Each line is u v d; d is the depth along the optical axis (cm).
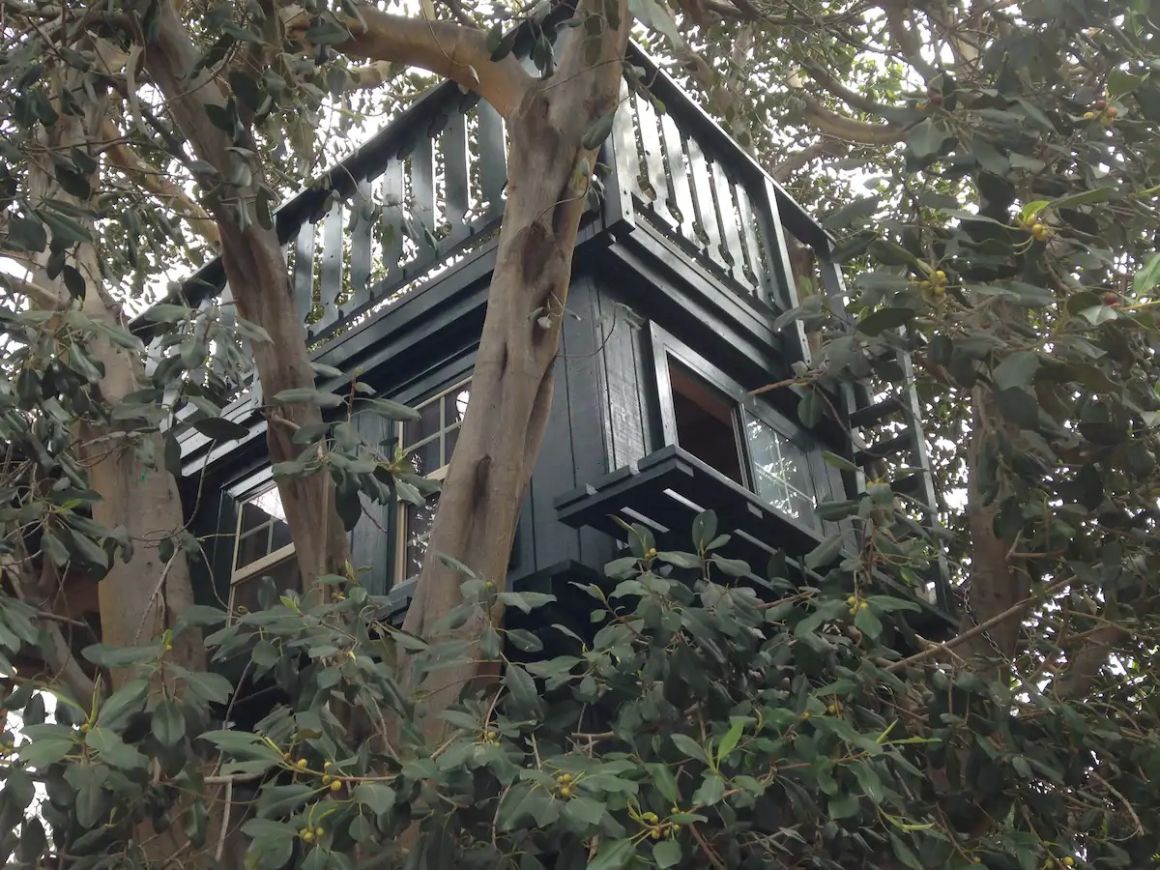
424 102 564
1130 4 329
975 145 310
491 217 508
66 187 342
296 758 247
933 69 446
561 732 284
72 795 215
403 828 251
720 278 554
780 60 756
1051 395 330
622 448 450
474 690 296
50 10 395
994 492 345
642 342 494
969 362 294
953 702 332
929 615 455
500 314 357
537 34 374
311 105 399
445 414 521
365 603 268
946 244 320
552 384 361
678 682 286
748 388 554
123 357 396
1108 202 350
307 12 398
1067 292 340
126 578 349
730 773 279
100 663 221
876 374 390
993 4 427
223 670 412
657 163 530
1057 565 405
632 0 232
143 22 368
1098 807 350
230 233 361
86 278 416
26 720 221
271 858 210
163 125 409
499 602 275
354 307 555
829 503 336
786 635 323
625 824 257
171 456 313
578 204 383
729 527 407
